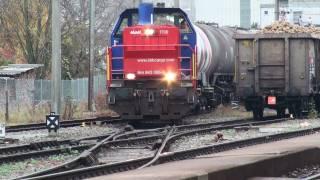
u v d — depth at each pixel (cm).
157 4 9675
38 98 14612
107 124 9669
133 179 3359
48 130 7869
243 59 10756
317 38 11006
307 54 10562
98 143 6097
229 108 13425
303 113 11106
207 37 10938
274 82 10669
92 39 13350
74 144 6494
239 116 12081
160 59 8925
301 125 9206
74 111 11875
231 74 13000
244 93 10775
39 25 17962
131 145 6506
